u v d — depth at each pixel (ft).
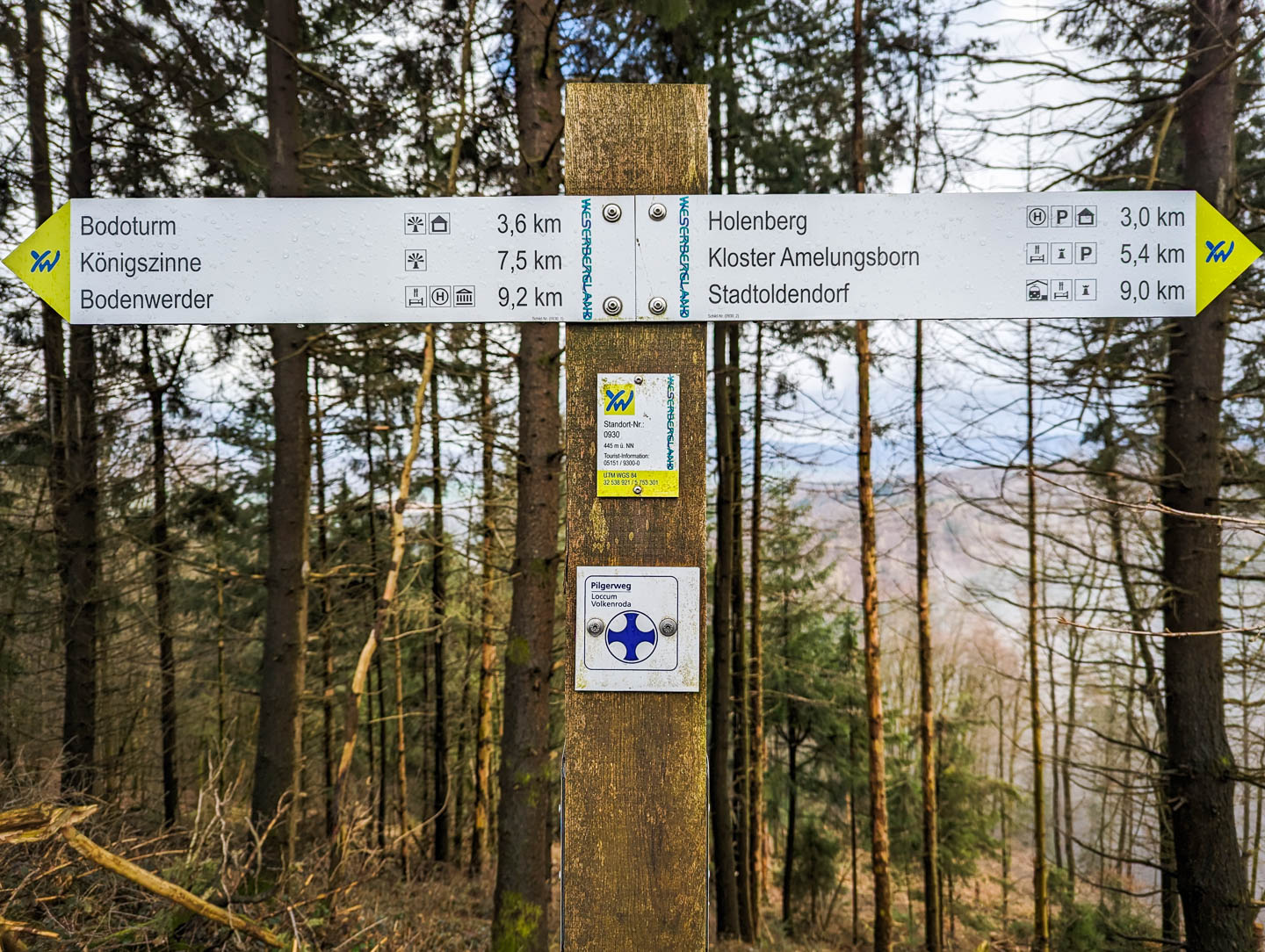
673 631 4.15
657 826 4.09
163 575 31.30
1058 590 38.91
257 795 17.58
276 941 9.26
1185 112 16.26
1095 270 4.24
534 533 16.85
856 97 27.91
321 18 22.35
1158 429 21.48
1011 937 37.58
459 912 27.22
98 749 30.17
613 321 4.24
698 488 4.20
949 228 4.25
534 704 16.47
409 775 55.93
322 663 34.65
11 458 25.80
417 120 19.95
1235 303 16.79
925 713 34.58
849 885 63.41
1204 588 15.98
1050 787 62.08
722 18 23.68
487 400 27.14
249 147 24.57
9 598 25.75
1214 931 15.29
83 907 9.35
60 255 4.29
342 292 4.26
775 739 53.88
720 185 31.83
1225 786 15.66
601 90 4.39
